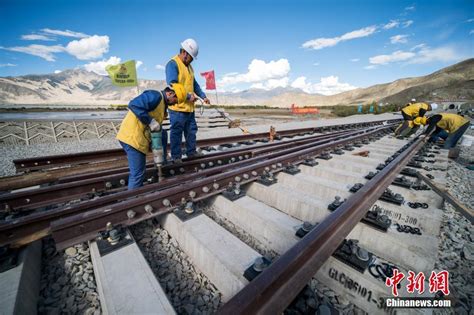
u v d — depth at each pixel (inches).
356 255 61.3
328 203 95.4
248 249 65.3
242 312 38.4
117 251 64.4
